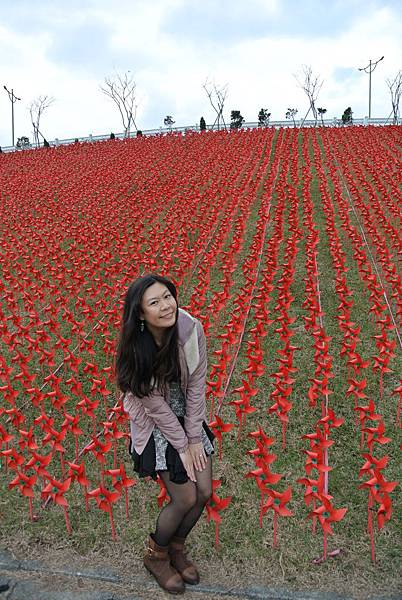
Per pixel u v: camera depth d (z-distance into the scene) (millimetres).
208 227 10617
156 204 13312
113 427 4191
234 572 3371
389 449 4453
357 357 5020
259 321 5945
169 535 3141
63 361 5609
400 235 9914
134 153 21719
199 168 17391
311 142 21719
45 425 4227
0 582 3344
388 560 3393
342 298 6621
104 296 7539
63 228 11492
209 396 5195
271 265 8016
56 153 24188
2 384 5734
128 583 3309
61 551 3578
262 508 3568
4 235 11227
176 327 3006
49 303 7730
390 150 19312
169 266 8461
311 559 3438
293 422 4871
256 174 15984
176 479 3035
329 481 4125
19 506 4004
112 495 3486
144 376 2969
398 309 6602
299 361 5855
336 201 12586
